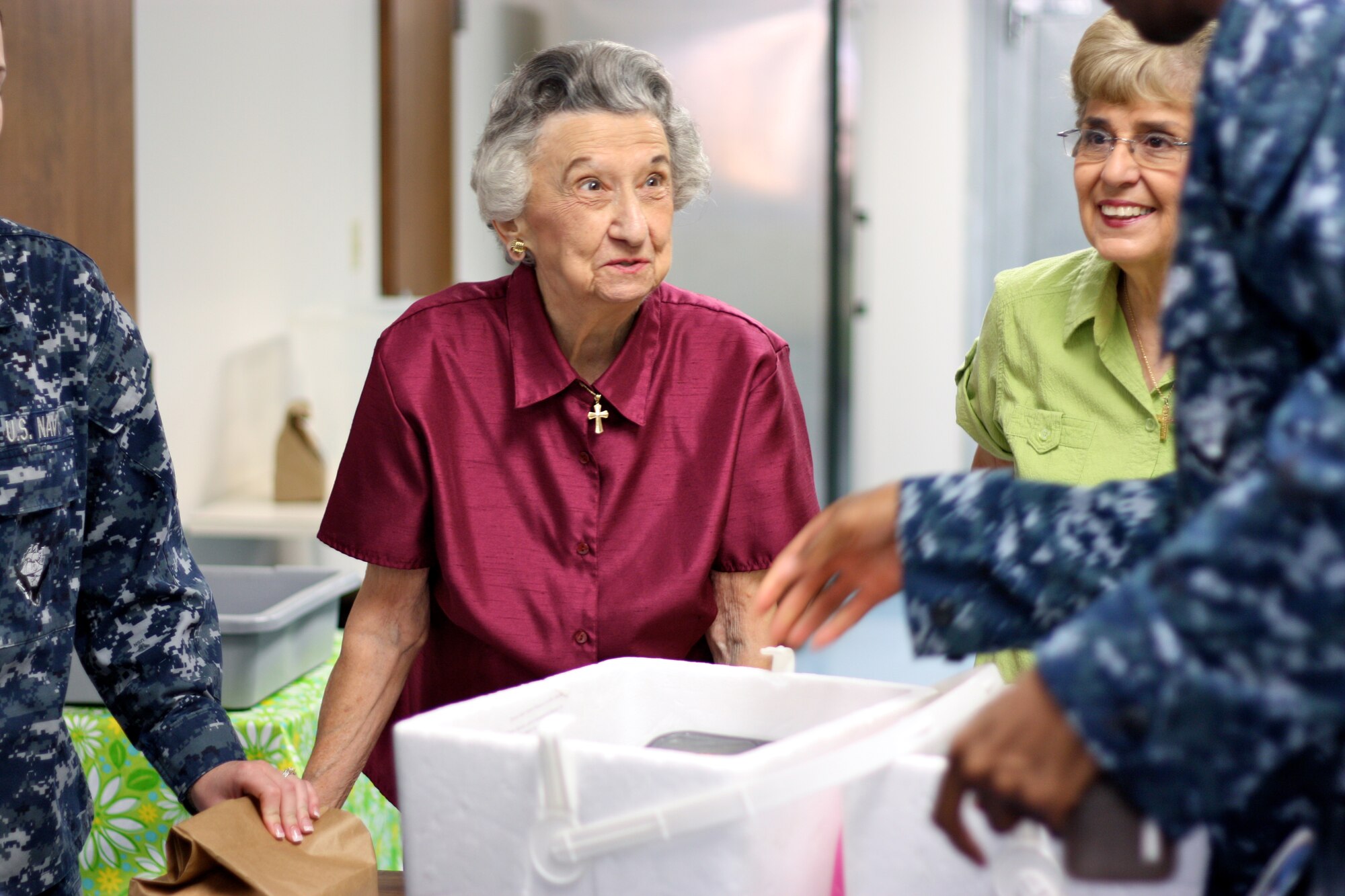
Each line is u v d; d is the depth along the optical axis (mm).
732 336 1506
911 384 6195
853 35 5402
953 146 6043
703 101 5133
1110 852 614
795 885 873
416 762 921
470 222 4914
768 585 898
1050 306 1628
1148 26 776
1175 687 532
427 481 1446
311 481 3385
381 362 1467
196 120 3332
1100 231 1438
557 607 1447
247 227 3561
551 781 861
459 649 1496
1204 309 689
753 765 824
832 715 1062
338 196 4051
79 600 1281
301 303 3857
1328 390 521
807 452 1571
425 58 4418
